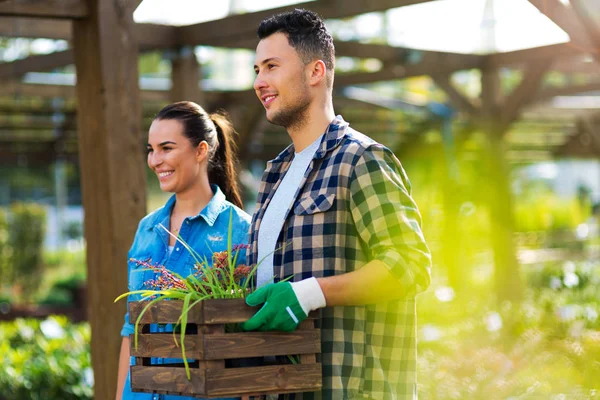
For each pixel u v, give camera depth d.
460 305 9.66
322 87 2.39
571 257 14.11
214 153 3.10
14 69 8.17
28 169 20.61
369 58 7.96
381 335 2.31
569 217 17.34
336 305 2.20
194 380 2.13
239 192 3.26
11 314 10.87
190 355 2.15
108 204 4.57
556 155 14.40
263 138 11.84
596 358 4.93
